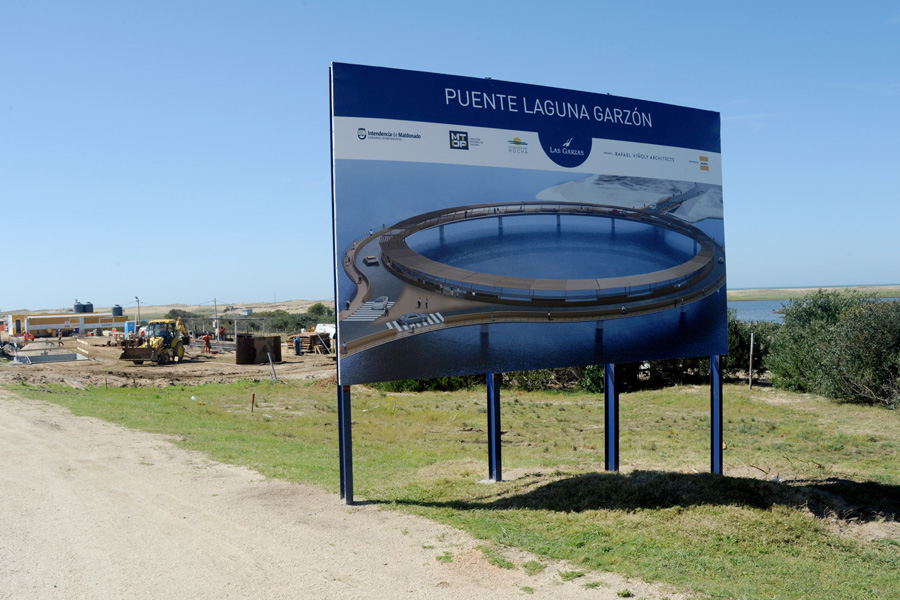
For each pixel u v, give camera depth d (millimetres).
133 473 11000
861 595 6434
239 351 47312
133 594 5945
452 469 12281
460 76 9922
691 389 30812
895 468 13867
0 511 8555
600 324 10906
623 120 11352
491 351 10039
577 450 16469
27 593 5934
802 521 8531
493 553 7051
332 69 9016
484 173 10016
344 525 8172
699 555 7230
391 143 9352
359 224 9117
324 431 19125
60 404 21109
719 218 12227
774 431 19875
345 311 9070
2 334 96438
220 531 7852
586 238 10828
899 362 23672
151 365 45688
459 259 9781
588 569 6621
